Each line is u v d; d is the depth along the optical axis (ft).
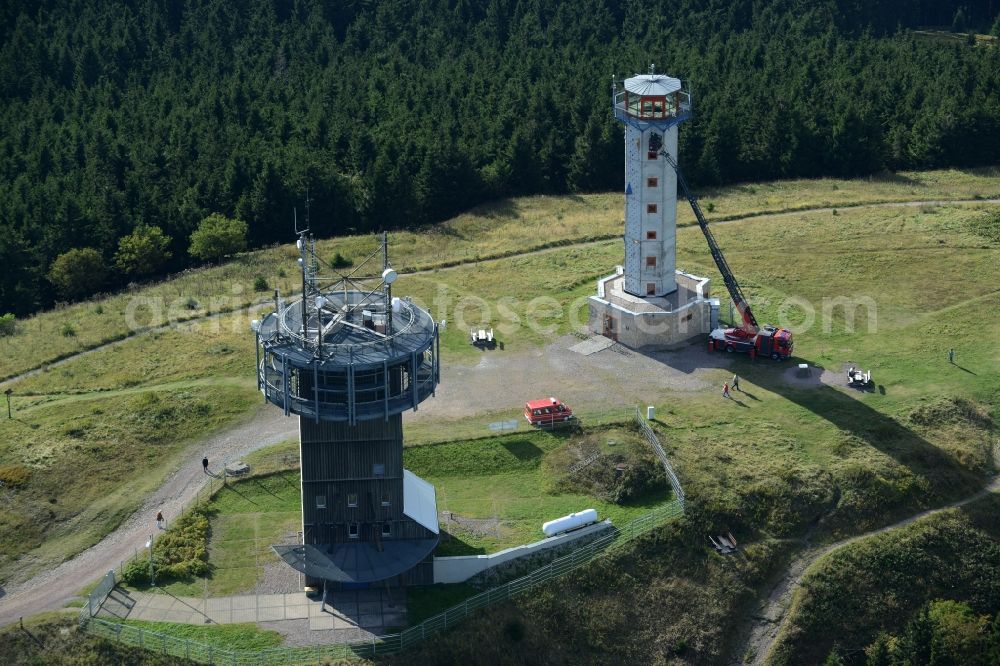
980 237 459.73
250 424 331.16
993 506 310.45
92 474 304.50
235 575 270.46
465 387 350.43
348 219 510.58
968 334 382.42
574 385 351.25
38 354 381.81
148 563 268.62
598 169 548.31
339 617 259.80
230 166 506.48
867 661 277.44
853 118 548.72
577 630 267.39
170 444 320.91
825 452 319.47
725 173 549.13
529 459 313.53
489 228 499.10
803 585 285.64
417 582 270.46
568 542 282.15
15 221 485.15
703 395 345.72
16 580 267.18
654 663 268.00
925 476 313.73
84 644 247.29
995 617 288.51
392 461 262.47
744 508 298.35
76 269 462.19
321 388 252.42
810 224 477.77
